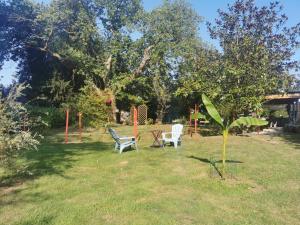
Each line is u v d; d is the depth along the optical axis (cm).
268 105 3153
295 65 2006
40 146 1577
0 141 765
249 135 2027
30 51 3575
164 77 3559
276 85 1966
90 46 3509
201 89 2036
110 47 3447
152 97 3772
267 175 972
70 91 3494
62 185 861
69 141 1839
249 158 1226
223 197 780
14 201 737
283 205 736
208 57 2080
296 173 998
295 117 2588
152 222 630
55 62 3512
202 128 2450
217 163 1123
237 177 943
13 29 3331
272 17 1991
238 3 2005
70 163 1145
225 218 659
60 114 2808
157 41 3478
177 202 736
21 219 634
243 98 1927
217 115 931
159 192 807
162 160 1180
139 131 2323
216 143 1591
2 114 769
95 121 2734
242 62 1944
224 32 2042
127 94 3525
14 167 857
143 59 3541
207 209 702
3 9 3197
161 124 3312
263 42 1972
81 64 3347
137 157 1246
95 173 995
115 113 3412
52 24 3191
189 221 640
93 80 3556
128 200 744
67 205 709
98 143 1727
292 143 1670
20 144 798
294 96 2381
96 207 698
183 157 1234
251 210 704
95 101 2808
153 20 3491
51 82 3422
